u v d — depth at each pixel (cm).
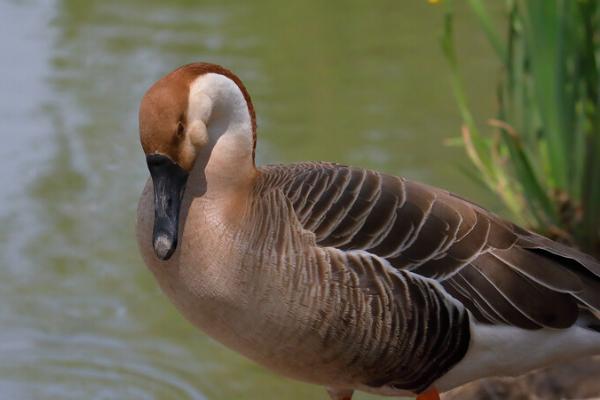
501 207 1423
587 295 908
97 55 1864
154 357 1255
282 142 1584
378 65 1825
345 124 1631
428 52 1866
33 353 1258
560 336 904
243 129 870
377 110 1678
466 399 1105
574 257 916
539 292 898
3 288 1357
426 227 891
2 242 1425
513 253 908
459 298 884
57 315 1319
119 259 1402
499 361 905
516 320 894
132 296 1348
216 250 853
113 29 1964
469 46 1875
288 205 870
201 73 848
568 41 1252
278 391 1190
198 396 1184
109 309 1329
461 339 888
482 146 1314
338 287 857
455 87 1320
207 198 860
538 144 1323
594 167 1265
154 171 841
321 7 2070
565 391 1091
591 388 1088
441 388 930
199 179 862
